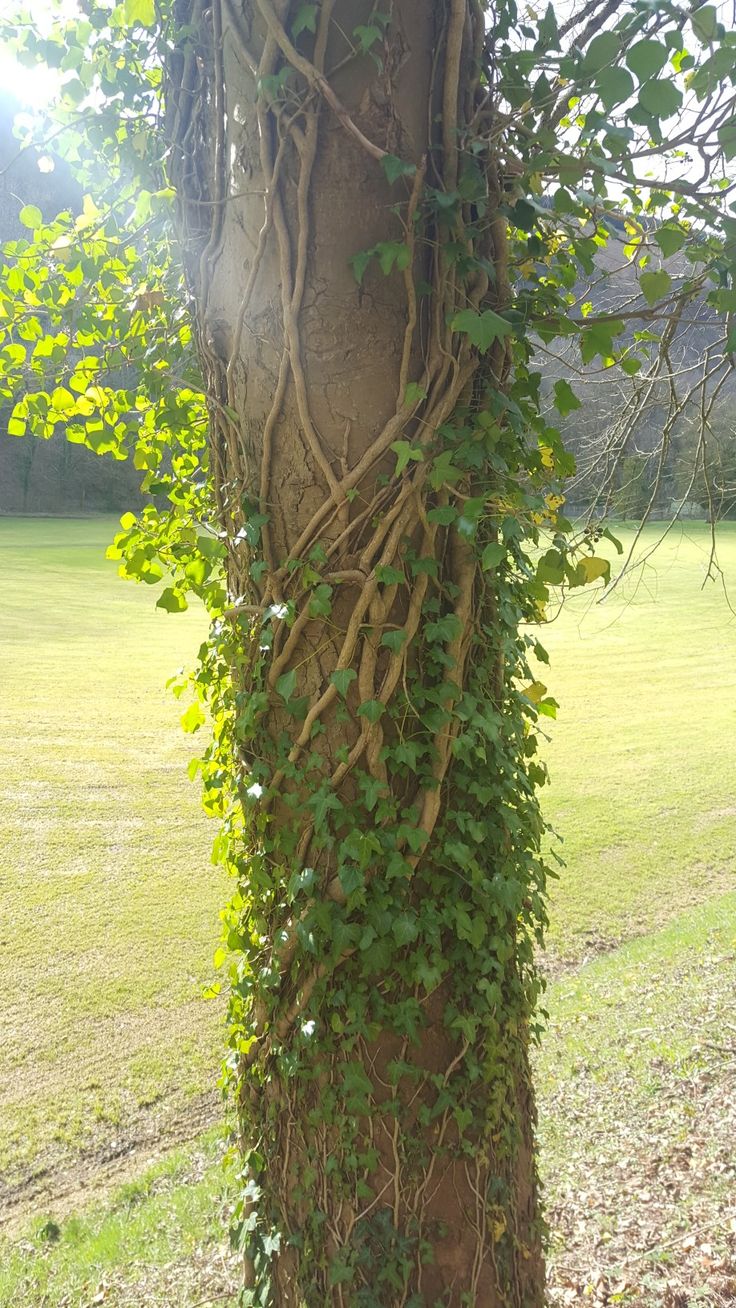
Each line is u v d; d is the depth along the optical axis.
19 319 2.96
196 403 2.92
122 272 2.95
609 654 24.33
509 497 1.94
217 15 1.98
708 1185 3.77
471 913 2.04
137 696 19.14
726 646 25.09
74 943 8.73
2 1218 5.22
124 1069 6.78
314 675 2.01
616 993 6.67
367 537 1.96
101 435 3.12
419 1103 2.02
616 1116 4.66
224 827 2.41
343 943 1.94
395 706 1.98
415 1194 2.01
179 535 2.69
